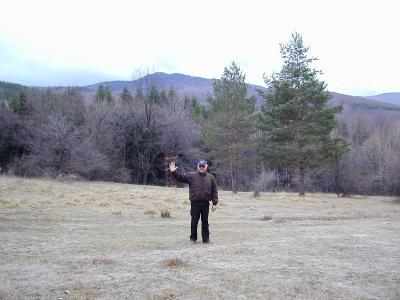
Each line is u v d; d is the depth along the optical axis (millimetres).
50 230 12844
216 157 42188
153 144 50344
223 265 8031
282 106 35000
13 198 21078
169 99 60594
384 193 44500
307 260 8648
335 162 37906
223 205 23172
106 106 54281
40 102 54938
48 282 6668
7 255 8797
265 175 39531
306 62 36812
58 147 39562
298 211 22078
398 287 6930
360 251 9758
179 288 6465
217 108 39594
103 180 44250
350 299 6266
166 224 15039
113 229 13523
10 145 49406
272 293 6383
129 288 6422
